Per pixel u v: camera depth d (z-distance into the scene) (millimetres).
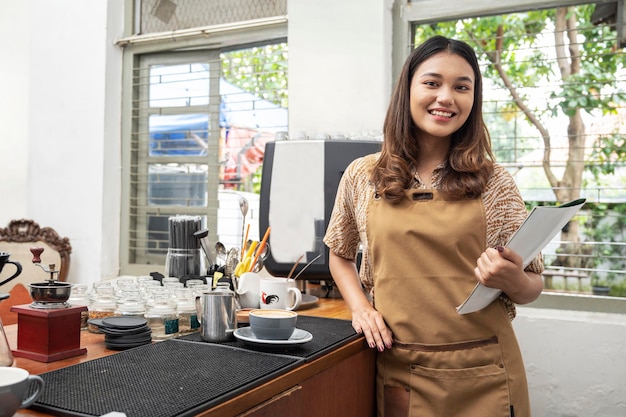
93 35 2959
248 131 2762
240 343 1221
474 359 1279
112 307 1359
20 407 722
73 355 1105
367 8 2326
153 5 2971
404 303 1327
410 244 1325
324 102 2391
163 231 2973
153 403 812
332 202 1915
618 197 2197
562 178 2279
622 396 1950
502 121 2352
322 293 2043
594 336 1985
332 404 1199
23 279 2801
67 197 3014
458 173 1337
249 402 902
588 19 2279
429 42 1372
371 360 1403
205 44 2836
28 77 3107
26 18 3102
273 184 1979
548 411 2051
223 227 2818
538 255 1329
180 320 1333
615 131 2197
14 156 3104
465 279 1300
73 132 3006
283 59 2691
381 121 2295
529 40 2346
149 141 3012
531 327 2070
